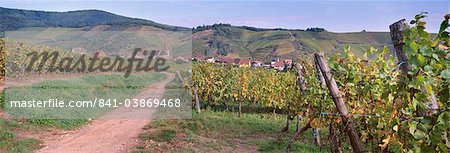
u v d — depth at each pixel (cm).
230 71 2361
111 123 1725
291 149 1135
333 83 489
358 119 604
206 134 1446
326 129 1377
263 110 2350
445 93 352
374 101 588
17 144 1181
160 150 1181
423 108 359
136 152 1151
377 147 636
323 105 740
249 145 1290
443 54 338
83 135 1456
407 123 389
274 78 2288
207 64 2511
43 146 1235
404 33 345
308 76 898
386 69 512
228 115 1997
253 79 2325
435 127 350
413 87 361
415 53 337
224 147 1254
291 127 1566
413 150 386
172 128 1466
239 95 2178
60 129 1510
